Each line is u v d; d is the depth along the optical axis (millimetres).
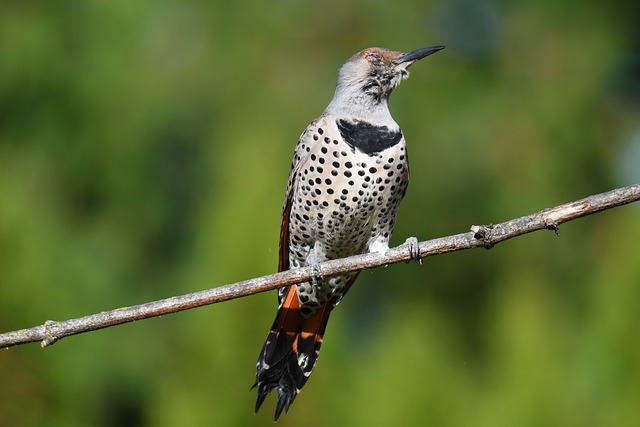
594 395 10883
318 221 9242
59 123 14820
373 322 14688
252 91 14555
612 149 15555
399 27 14945
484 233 7617
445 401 10727
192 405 10547
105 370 12484
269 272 11117
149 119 14617
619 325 10938
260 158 12641
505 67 15305
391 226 9406
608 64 15867
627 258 11219
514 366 10828
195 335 10766
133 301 13938
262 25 14922
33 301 12250
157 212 14641
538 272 13656
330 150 9039
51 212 13820
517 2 15844
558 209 7508
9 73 14914
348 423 10578
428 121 14531
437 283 14586
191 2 15156
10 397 11578
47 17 15156
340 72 9406
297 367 9062
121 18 14977
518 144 14633
